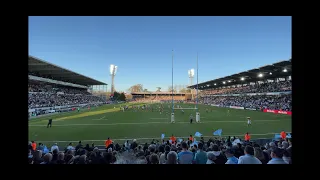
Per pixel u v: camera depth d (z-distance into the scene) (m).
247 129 25.12
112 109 61.66
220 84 103.25
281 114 43.28
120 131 23.91
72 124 29.73
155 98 149.12
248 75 64.56
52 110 49.28
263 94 61.53
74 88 92.88
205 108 65.94
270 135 21.70
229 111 52.31
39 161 6.84
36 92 54.59
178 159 6.09
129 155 6.58
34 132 23.45
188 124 29.25
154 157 5.21
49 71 60.22
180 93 149.50
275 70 52.25
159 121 32.75
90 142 18.80
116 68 134.00
